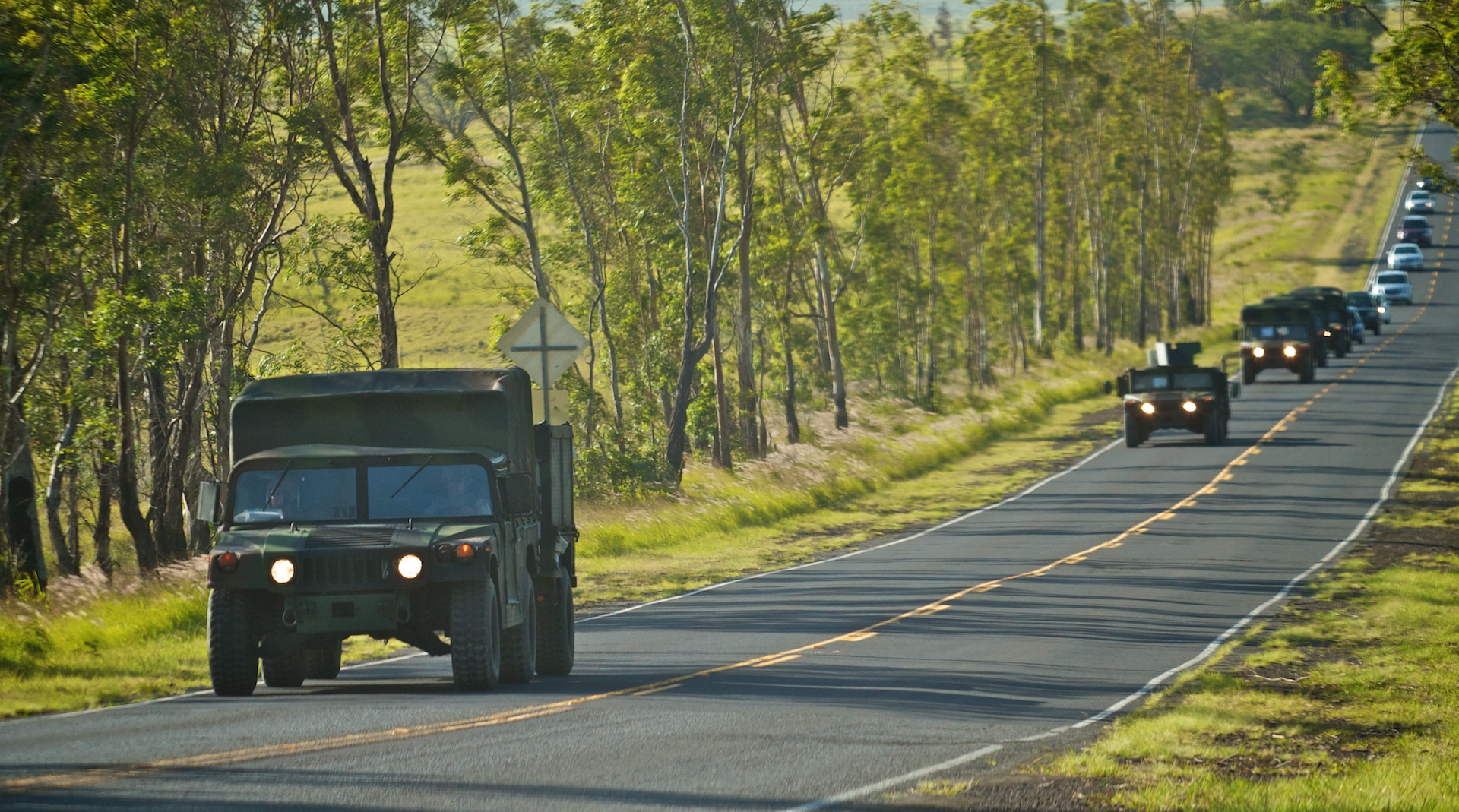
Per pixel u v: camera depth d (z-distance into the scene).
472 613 48.94
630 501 132.38
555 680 56.72
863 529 134.00
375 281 115.75
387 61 123.56
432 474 50.31
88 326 99.19
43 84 90.25
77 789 34.31
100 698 53.00
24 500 102.56
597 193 180.00
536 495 55.19
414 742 41.06
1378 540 110.38
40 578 103.06
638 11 157.38
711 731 44.25
